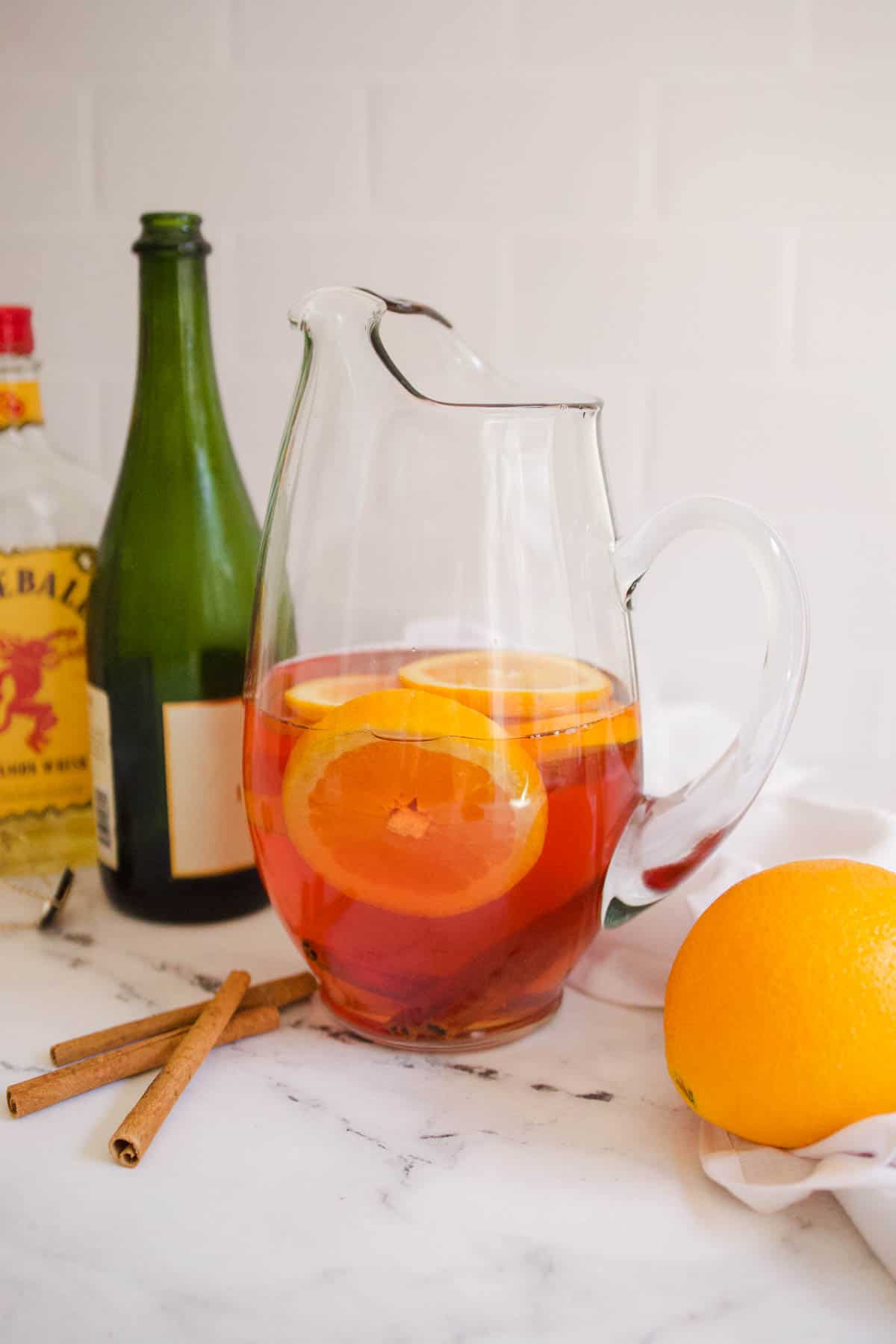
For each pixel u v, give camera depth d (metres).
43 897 0.72
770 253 0.93
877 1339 0.43
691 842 0.56
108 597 0.68
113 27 0.89
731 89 0.90
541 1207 0.49
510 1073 0.58
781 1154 0.49
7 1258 0.46
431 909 0.51
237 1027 0.59
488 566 0.52
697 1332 0.43
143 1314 0.43
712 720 0.85
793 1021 0.46
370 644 0.53
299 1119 0.54
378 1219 0.48
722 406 0.96
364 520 0.53
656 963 0.64
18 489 0.72
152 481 0.67
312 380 0.55
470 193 0.92
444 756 0.48
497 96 0.91
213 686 0.68
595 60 0.90
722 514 0.54
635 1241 0.47
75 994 0.64
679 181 0.92
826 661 1.02
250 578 0.70
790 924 0.47
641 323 0.95
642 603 1.01
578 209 0.93
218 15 0.89
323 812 0.50
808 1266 0.46
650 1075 0.58
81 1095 0.56
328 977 0.58
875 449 0.97
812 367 0.95
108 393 0.96
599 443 0.56
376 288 0.94
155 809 0.69
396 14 0.89
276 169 0.92
